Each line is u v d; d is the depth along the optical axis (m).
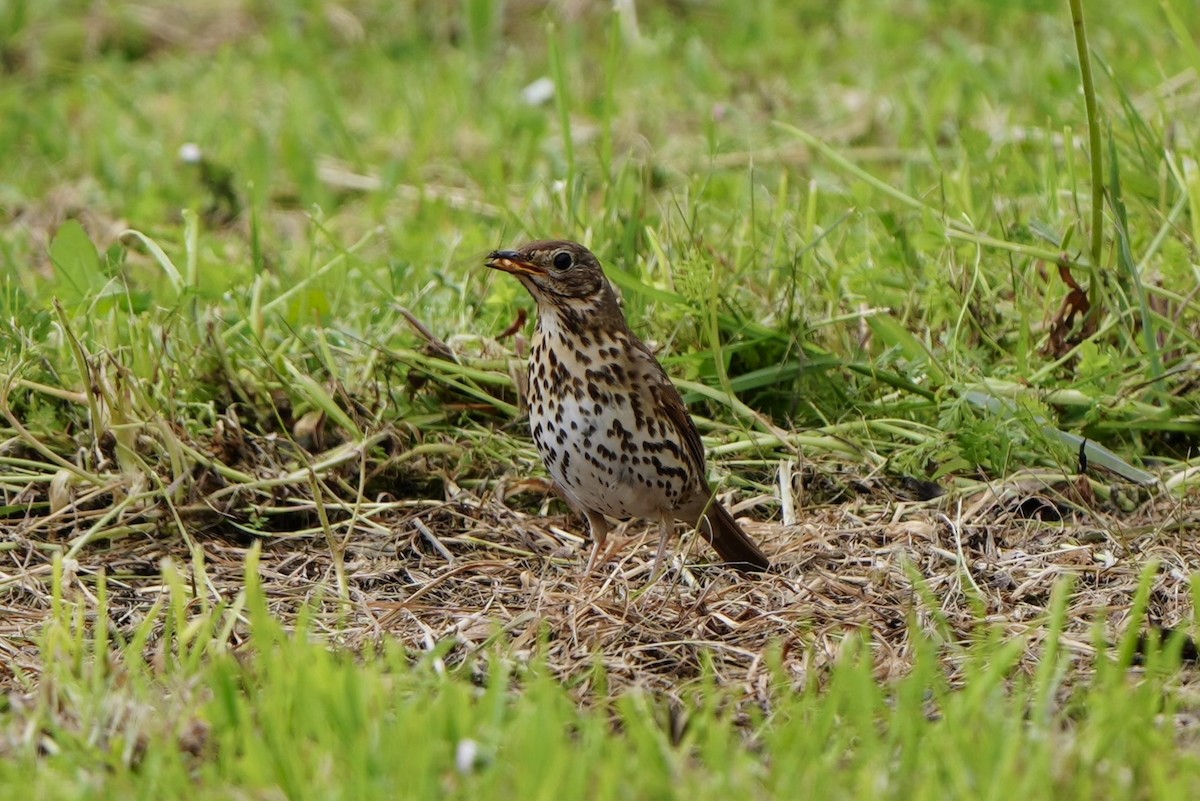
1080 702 7.57
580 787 6.40
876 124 17.92
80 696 7.58
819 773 6.61
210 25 23.02
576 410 9.78
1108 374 11.26
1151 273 12.57
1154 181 13.39
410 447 11.30
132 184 17.17
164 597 9.57
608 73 13.91
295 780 6.61
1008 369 11.88
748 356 11.95
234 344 11.85
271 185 17.22
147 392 11.14
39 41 22.12
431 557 10.39
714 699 7.52
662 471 9.84
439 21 22.73
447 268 13.14
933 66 19.58
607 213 13.54
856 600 9.53
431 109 18.30
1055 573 9.73
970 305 12.22
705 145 17.62
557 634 8.93
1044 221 13.28
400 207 16.58
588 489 9.98
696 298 11.59
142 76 20.95
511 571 10.18
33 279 13.68
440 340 11.74
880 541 10.39
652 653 8.73
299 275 13.74
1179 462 11.17
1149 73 18.14
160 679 7.92
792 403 11.72
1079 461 10.83
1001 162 14.99
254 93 20.38
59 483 10.58
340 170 17.80
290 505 10.82
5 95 19.81
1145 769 6.74
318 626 9.17
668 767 6.86
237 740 7.16
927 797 6.42
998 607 9.40
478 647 8.59
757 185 15.82
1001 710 7.13
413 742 6.75
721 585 9.84
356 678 7.08
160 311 11.97
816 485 11.20
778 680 7.98
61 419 11.40
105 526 10.53
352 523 10.26
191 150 16.62
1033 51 19.89
